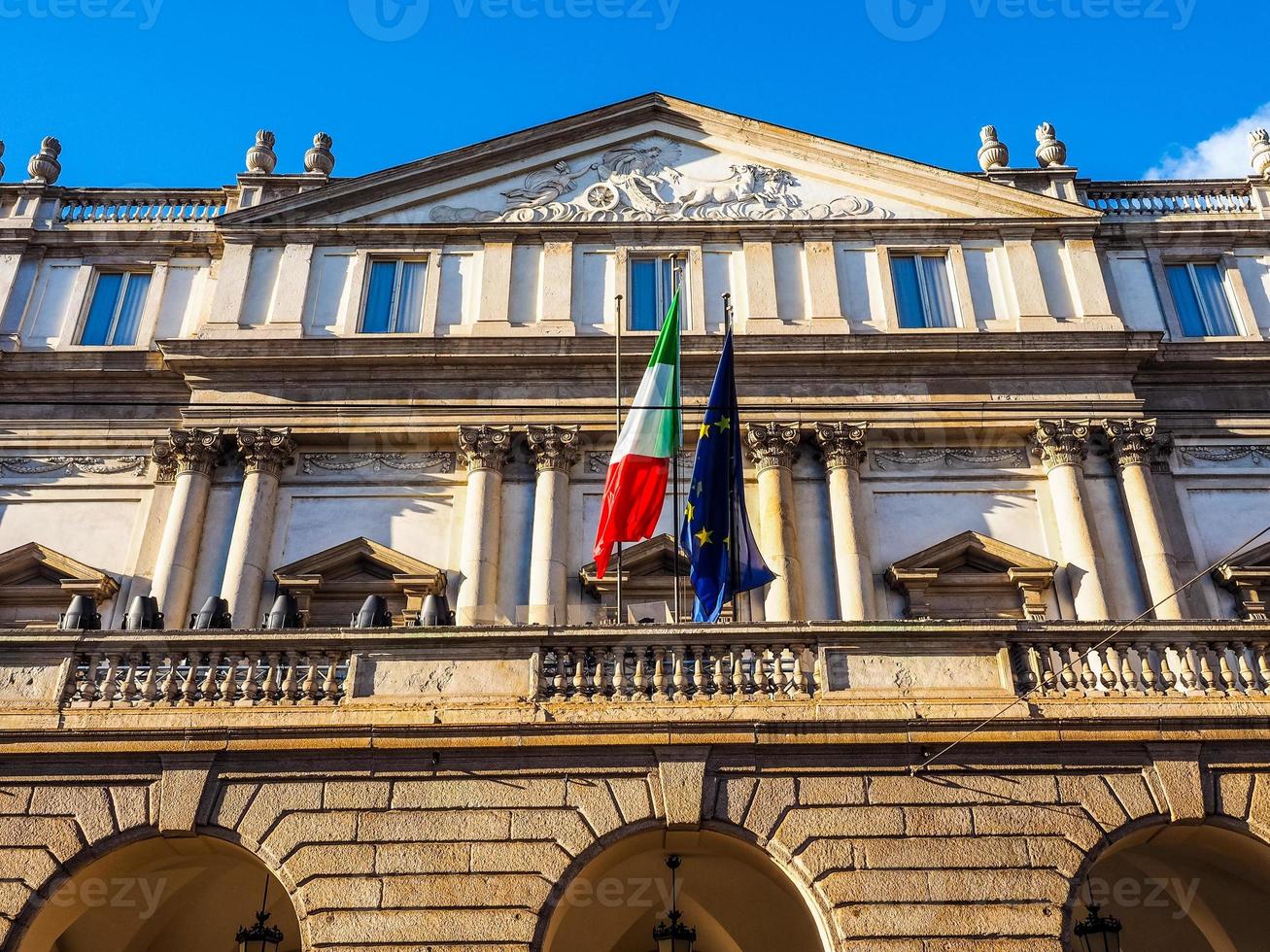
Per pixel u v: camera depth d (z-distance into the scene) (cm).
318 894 1325
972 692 1434
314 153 2844
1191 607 2209
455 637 1466
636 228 2636
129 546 2319
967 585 2234
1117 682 1497
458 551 2300
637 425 1916
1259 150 2819
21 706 1425
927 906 1312
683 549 2264
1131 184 2775
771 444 2370
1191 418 2441
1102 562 2238
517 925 1306
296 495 2356
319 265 2616
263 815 1368
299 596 2227
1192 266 2666
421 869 1336
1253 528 2320
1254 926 1518
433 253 2628
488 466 2350
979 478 2370
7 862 1343
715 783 1380
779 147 2773
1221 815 1366
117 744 1397
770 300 2544
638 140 2806
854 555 2248
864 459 2395
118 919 1574
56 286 2645
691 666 1475
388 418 2408
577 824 1360
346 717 1416
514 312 2550
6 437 2434
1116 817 1365
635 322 2545
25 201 2744
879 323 2525
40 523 2348
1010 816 1361
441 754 1393
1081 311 2523
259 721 1410
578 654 1465
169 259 2684
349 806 1370
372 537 2312
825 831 1354
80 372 2488
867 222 2633
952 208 2686
